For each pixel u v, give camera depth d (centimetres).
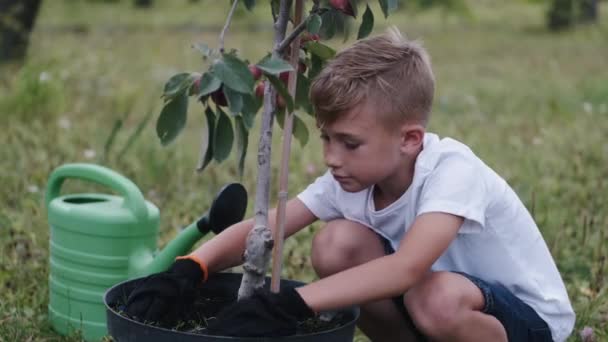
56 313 314
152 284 246
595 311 334
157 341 223
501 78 1110
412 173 256
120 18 1947
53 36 1411
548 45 1573
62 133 603
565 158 577
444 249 241
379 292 236
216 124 229
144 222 303
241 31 1703
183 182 500
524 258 265
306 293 233
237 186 269
